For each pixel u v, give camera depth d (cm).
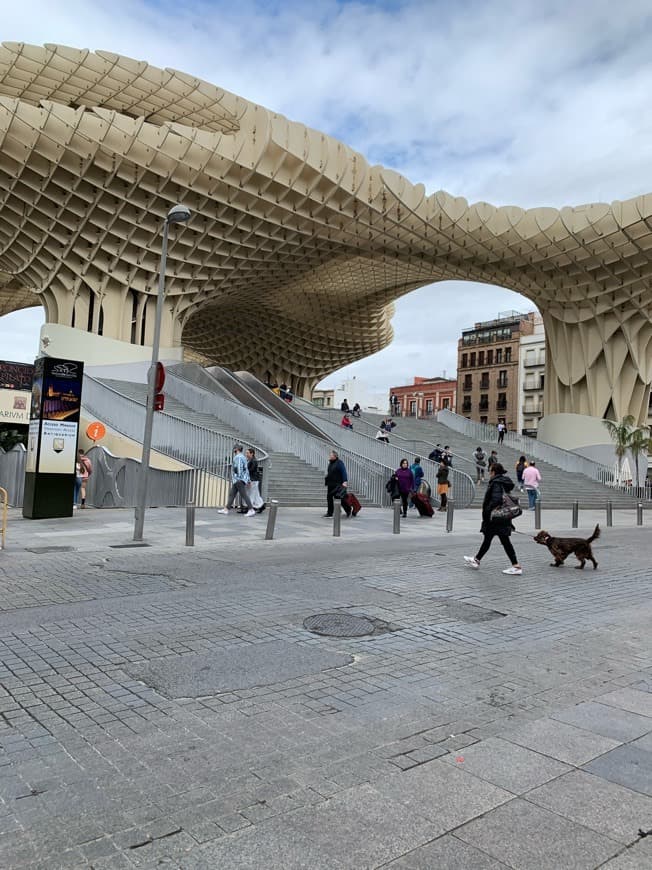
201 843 246
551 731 359
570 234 3231
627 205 3069
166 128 2750
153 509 1652
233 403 2534
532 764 316
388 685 434
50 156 2725
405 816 266
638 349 3794
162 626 569
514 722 373
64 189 2911
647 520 2105
